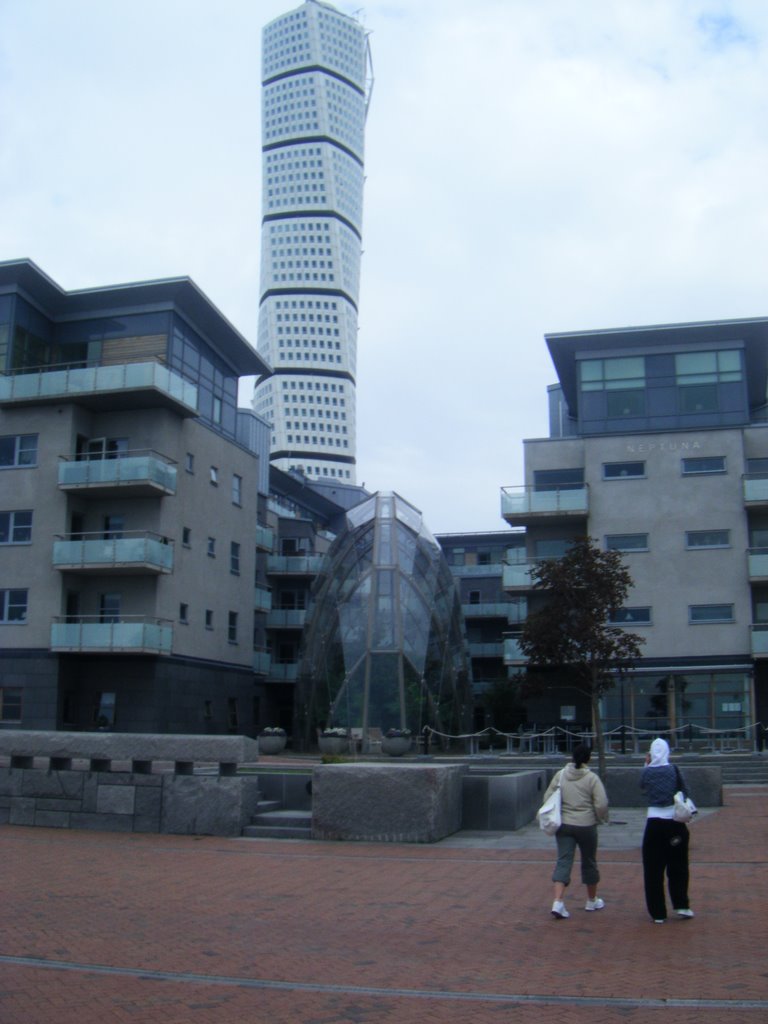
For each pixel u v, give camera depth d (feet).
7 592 123.65
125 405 128.26
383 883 40.81
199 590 137.69
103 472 121.70
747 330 143.54
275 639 184.34
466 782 58.75
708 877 42.65
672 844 33.50
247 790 54.95
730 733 134.21
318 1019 23.07
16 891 38.34
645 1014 23.24
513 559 159.22
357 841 52.42
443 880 41.55
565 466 147.23
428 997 24.85
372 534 150.51
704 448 142.20
